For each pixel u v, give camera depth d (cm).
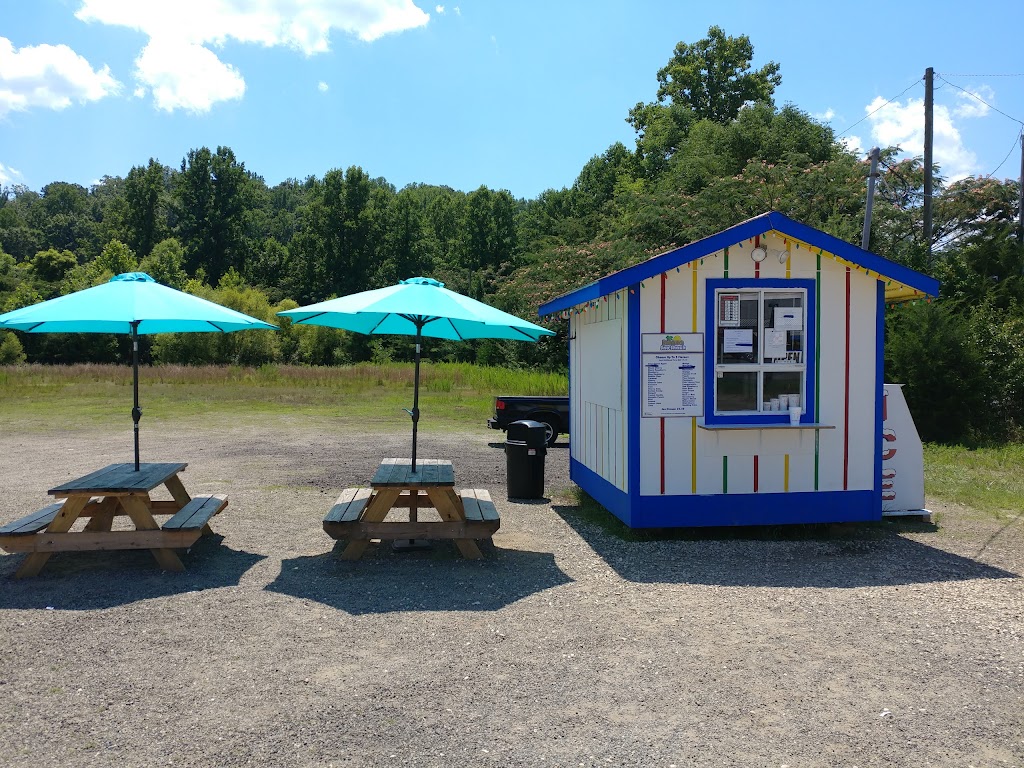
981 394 1548
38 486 981
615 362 776
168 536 590
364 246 7138
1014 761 330
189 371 3203
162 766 321
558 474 1131
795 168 2706
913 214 2777
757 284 728
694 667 430
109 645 455
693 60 5272
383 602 539
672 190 3416
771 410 739
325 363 4866
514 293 3691
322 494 940
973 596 566
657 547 704
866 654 451
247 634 475
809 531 772
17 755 328
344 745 340
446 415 1964
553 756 332
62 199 12750
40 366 3516
